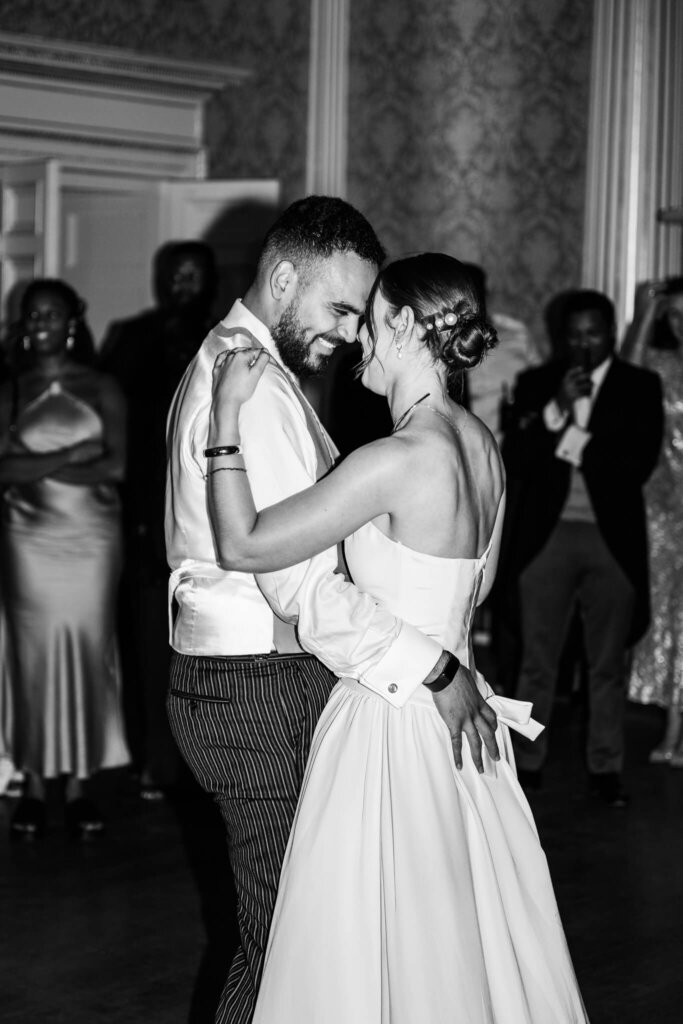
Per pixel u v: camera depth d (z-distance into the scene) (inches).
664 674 222.4
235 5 302.5
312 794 91.9
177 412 98.5
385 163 294.5
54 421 187.5
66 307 188.9
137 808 197.0
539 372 212.7
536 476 204.8
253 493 91.2
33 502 184.5
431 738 90.9
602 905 160.2
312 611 90.0
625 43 260.2
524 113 277.6
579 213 270.7
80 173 291.7
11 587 184.5
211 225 296.0
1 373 224.1
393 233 294.8
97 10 287.0
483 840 91.6
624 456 201.6
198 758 98.1
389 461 88.0
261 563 88.2
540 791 206.8
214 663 96.0
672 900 162.2
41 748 182.5
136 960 142.2
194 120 308.2
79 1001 132.3
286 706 96.1
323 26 292.8
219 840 182.5
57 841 181.6
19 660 184.2
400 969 87.7
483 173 283.9
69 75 282.0
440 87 287.4
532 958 92.9
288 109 298.4
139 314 303.1
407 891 88.1
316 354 98.1
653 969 142.2
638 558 202.5
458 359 91.0
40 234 269.4
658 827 190.5
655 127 259.8
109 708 187.9
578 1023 94.4
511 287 281.1
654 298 227.5
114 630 189.2
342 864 89.7
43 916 154.3
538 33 274.5
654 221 261.4
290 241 95.7
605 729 203.0
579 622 242.4
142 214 300.7
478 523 93.4
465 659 94.7
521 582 203.8
